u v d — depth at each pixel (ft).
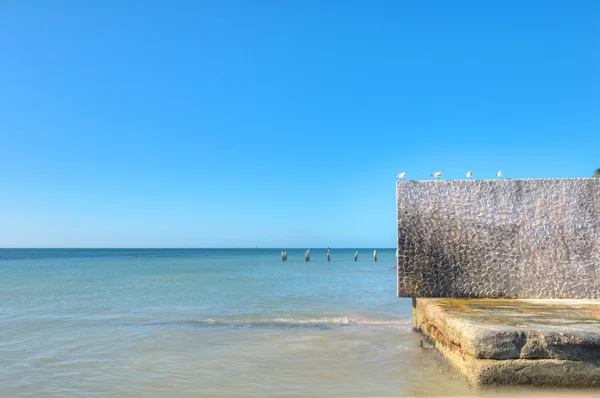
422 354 24.99
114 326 35.22
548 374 16.89
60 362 23.95
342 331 32.68
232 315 41.06
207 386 19.65
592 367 16.74
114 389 19.31
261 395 18.35
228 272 118.83
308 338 30.14
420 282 30.68
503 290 29.78
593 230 29.40
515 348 17.15
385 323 36.17
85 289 67.92
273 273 115.14
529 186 30.42
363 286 74.59
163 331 32.99
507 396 16.74
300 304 49.78
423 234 30.94
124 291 64.75
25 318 39.60
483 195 30.76
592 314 21.72
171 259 243.81
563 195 30.01
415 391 18.35
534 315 21.31
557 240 29.66
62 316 40.78
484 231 30.40
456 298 29.71
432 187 31.27
